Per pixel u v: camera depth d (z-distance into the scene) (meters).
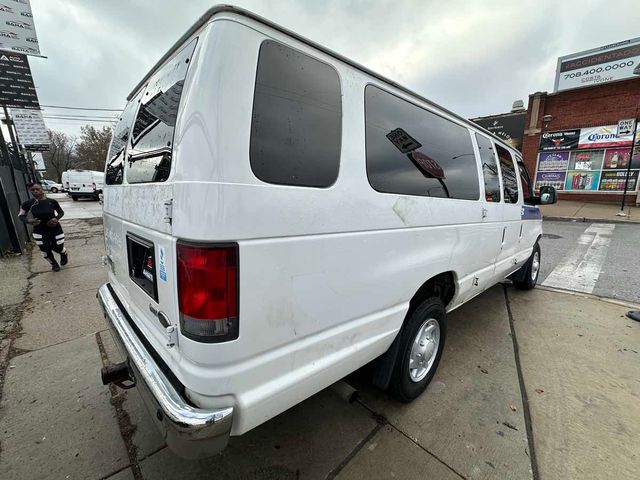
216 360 1.24
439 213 2.27
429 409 2.39
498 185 3.27
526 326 3.77
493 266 3.37
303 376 1.50
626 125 13.30
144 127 1.81
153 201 1.51
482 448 2.04
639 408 2.42
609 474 1.87
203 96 1.18
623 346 3.32
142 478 1.83
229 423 1.26
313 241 1.45
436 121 2.37
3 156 8.16
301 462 1.94
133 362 1.64
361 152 1.68
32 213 5.48
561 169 15.14
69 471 1.87
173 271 1.33
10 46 7.87
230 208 1.18
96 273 5.69
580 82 14.13
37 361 2.96
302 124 1.42
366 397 2.52
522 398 2.52
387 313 1.96
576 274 5.76
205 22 1.37
